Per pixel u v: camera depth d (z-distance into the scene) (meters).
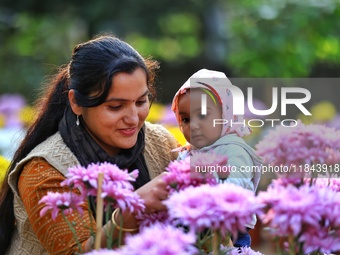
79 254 2.94
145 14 14.40
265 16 10.87
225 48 13.66
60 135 3.59
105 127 3.42
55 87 3.71
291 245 2.61
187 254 2.41
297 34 10.81
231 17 12.92
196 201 2.54
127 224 3.02
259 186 3.39
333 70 11.24
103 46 3.46
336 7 10.85
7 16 14.25
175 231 2.50
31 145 3.70
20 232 3.63
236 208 2.50
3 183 3.75
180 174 2.85
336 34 10.91
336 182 2.89
